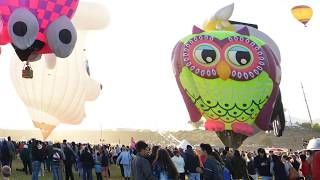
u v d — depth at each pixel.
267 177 13.34
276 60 24.16
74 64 16.33
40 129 16.77
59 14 12.18
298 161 16.70
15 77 16.50
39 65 16.11
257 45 23.41
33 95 16.38
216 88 22.80
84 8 14.59
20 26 11.62
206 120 23.89
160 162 8.44
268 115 23.55
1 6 11.76
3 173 7.22
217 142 48.97
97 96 17.42
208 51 22.69
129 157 19.86
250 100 22.95
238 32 24.17
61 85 16.25
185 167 14.17
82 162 16.64
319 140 11.77
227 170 11.38
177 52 23.59
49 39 12.08
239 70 22.73
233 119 23.16
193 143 49.66
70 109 16.55
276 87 23.70
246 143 53.66
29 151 19.38
